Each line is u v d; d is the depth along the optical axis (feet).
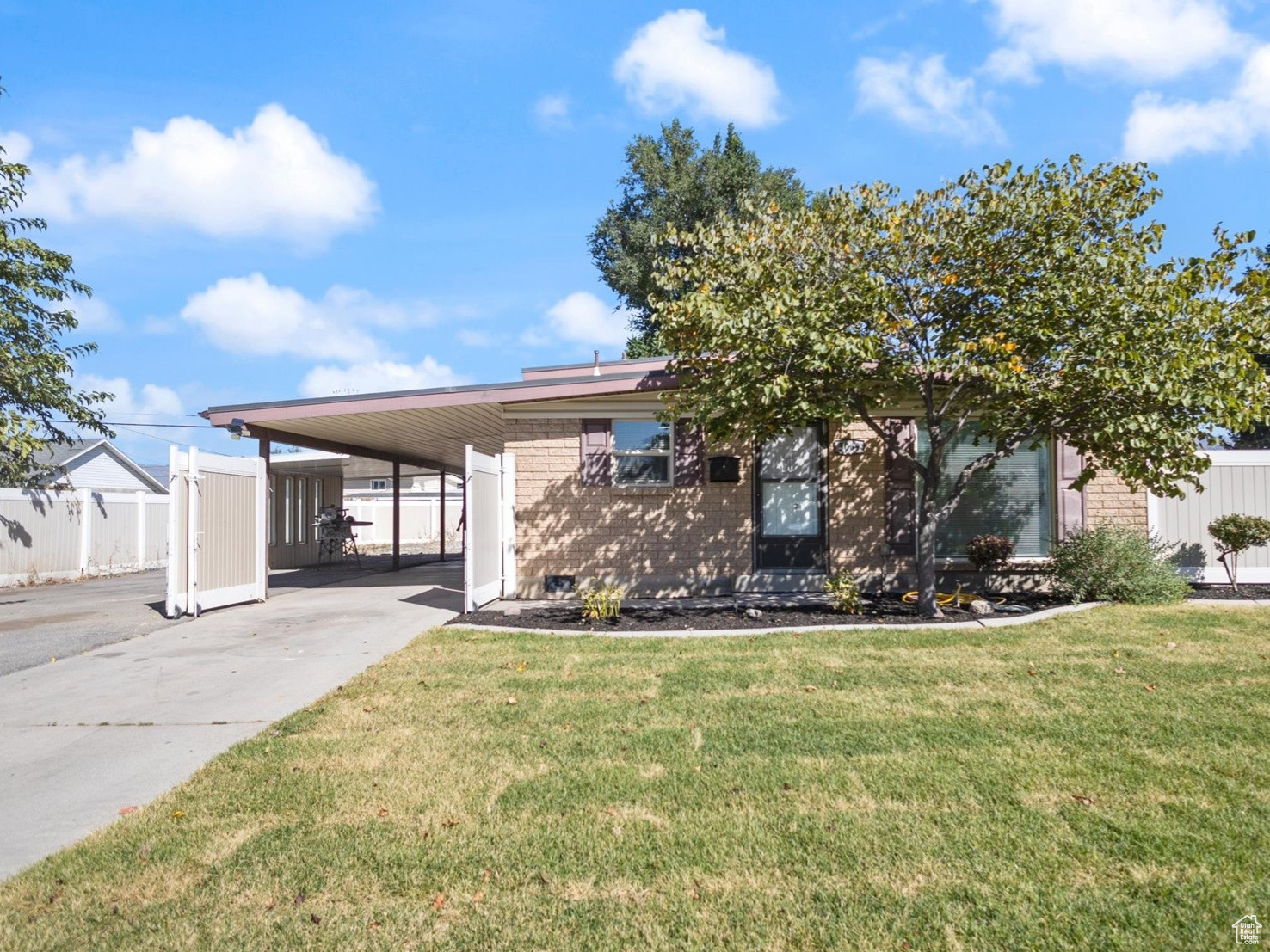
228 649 26.53
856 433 38.01
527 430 37.91
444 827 12.36
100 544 65.10
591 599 30.42
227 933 9.62
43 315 52.24
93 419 56.18
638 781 13.99
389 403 37.14
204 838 12.14
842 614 30.66
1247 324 26.73
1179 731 15.87
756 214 30.91
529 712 18.20
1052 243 26.86
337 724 17.54
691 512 37.91
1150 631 25.75
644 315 102.68
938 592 36.24
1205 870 10.55
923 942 9.21
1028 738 15.67
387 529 107.45
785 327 26.25
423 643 26.53
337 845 11.82
